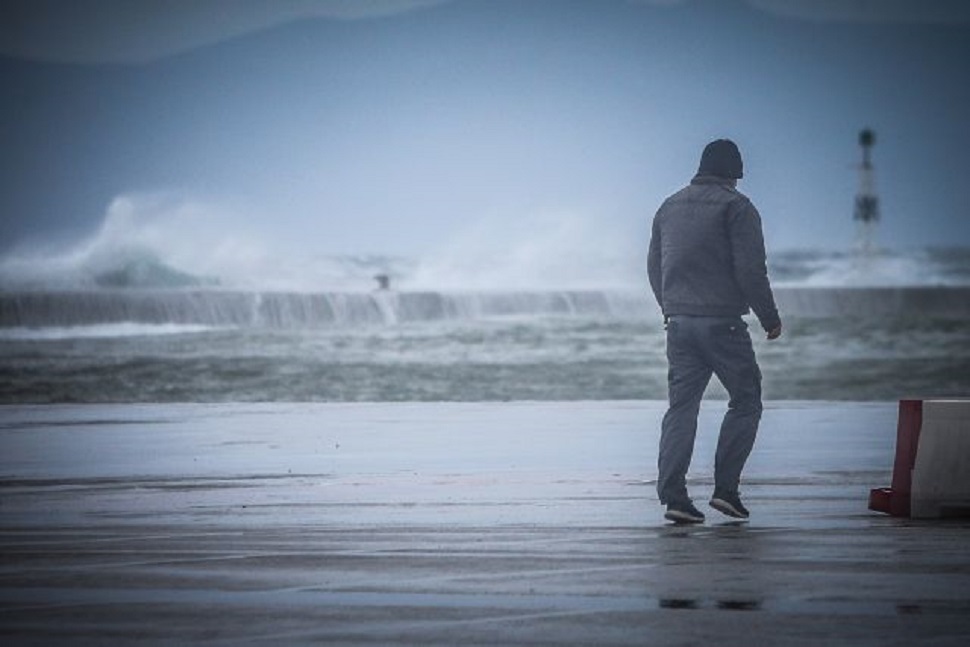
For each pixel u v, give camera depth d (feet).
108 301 522.88
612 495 98.07
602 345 458.50
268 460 125.49
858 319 570.46
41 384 325.01
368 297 563.48
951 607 54.65
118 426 169.27
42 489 103.96
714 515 87.04
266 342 456.45
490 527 80.94
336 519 85.10
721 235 84.79
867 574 62.90
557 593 58.18
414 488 102.94
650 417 179.63
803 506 91.56
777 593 57.88
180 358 395.75
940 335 506.89
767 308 84.38
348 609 54.75
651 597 57.06
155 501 95.71
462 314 588.91
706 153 86.99
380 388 320.09
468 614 53.57
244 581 61.52
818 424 165.99
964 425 85.51
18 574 63.62
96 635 50.08
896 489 86.43
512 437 148.97
